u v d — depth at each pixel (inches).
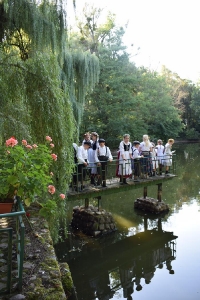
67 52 430.9
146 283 221.5
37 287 95.1
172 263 252.8
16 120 167.5
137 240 300.5
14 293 91.2
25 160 119.2
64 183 197.0
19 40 220.2
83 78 462.3
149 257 266.2
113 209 396.8
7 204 121.9
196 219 358.3
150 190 506.9
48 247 124.3
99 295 206.8
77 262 255.1
